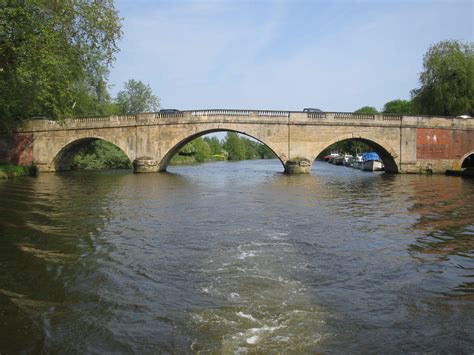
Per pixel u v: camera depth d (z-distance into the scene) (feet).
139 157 126.31
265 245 31.48
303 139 121.19
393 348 15.89
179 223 40.09
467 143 123.13
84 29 82.84
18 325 17.75
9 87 81.56
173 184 85.46
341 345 16.06
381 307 19.84
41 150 131.64
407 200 59.52
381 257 28.63
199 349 15.66
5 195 60.95
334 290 22.03
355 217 44.60
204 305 19.76
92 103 160.76
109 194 64.64
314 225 39.75
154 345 16.02
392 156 122.72
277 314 18.81
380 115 121.19
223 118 120.98
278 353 15.37
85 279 23.48
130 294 21.21
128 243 31.81
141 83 233.55
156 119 124.47
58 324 17.84
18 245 30.86
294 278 23.82
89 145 159.84
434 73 137.80
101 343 16.22
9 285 22.45
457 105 133.80
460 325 17.97
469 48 140.05
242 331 17.11
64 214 44.68
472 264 27.25
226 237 34.06
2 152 134.21
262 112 121.08
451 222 41.86
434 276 24.66
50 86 81.66
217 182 92.99
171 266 25.95
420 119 121.60
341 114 120.98
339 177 112.68
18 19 67.67
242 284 22.67
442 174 120.67
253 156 486.38
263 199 60.13
